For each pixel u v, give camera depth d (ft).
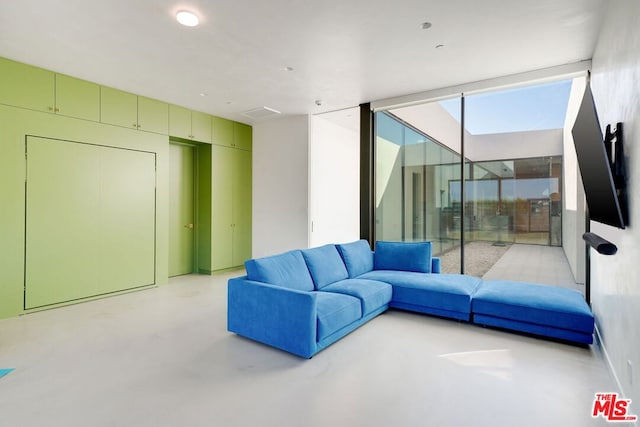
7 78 12.09
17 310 12.47
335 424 6.31
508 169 14.62
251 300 10.09
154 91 15.52
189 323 11.82
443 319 12.19
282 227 19.79
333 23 9.64
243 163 21.67
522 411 6.72
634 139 6.31
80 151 14.06
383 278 13.17
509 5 8.72
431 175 15.98
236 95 16.03
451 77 13.71
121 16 9.24
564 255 14.10
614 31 7.97
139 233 16.22
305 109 18.21
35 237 12.89
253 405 6.91
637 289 6.14
